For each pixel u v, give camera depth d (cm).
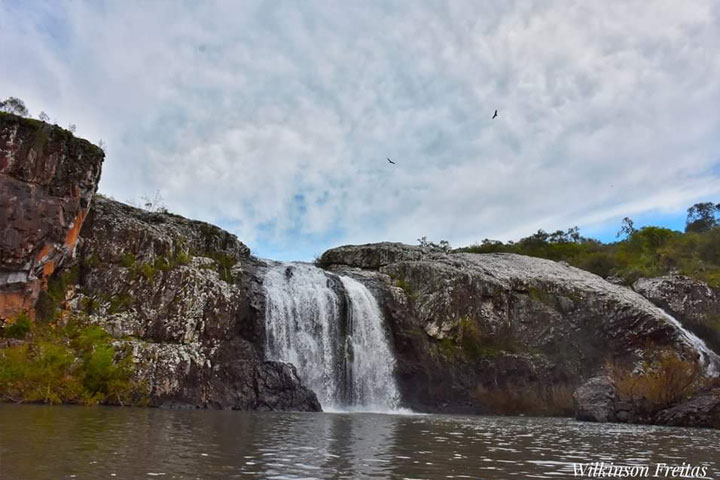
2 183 2986
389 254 5778
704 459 1454
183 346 3403
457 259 5947
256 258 4959
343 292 4644
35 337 2947
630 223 11338
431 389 4638
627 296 5969
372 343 4650
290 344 4206
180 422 2023
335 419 2620
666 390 3184
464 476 1062
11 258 2966
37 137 3098
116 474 935
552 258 9450
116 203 4109
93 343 3008
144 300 3419
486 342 5100
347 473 1045
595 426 2722
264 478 960
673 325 5384
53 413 2083
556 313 5425
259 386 3531
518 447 1608
